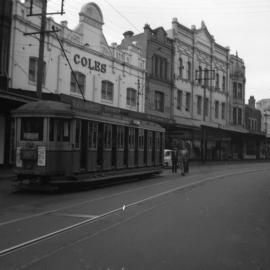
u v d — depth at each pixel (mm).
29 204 12648
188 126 46062
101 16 34438
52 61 29281
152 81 43000
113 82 36344
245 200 14844
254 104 71250
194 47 51625
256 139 70125
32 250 7199
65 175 16125
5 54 25406
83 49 32406
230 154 62594
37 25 27703
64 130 16219
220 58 58938
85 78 32812
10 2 25781
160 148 26312
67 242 7820
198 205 13234
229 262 6789
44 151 15734
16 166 16125
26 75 26969
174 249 7531
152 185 19844
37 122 16000
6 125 25766
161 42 44750
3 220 9922
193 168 36562
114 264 6500
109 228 9242
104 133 18969
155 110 43594
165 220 10391
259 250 7645
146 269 6289
